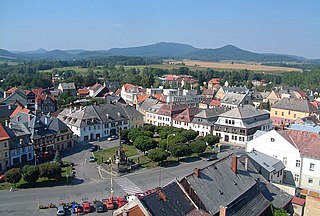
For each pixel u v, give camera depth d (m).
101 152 106.38
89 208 64.19
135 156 102.12
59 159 91.00
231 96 182.00
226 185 55.38
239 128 121.44
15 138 92.94
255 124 125.00
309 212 61.12
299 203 61.53
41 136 101.06
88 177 83.31
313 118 130.00
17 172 74.12
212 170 56.12
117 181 81.00
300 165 75.88
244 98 178.12
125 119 135.50
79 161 96.50
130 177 83.94
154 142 102.88
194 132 116.19
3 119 131.75
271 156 79.31
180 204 48.59
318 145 76.12
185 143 104.69
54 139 106.00
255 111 130.25
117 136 128.50
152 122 154.38
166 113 146.00
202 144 100.25
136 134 110.88
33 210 64.19
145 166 92.62
